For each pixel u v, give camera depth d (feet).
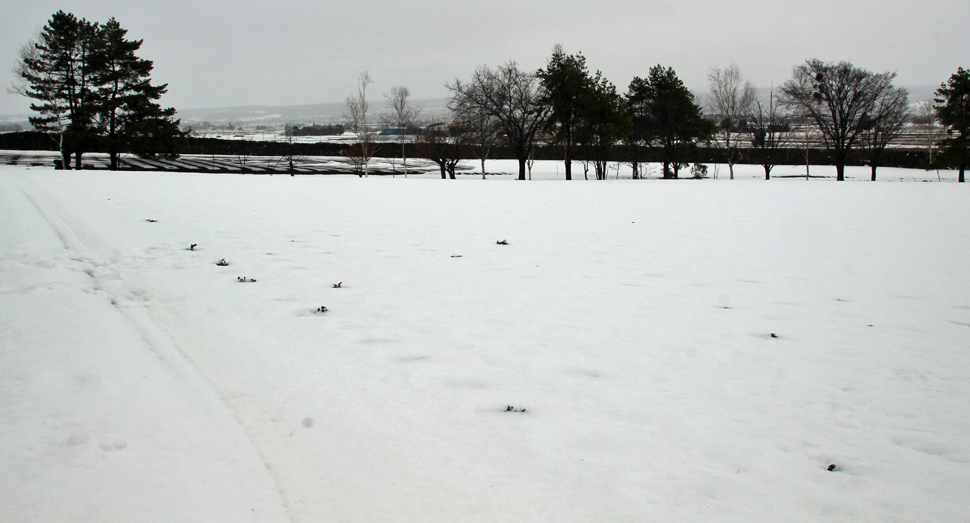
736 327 21.34
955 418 13.94
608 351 18.44
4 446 11.21
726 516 9.89
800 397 15.10
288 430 12.74
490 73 163.43
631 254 36.63
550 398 14.70
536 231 46.24
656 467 11.47
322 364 16.62
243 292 24.39
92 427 12.21
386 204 63.46
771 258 35.53
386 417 13.41
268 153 257.14
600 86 160.56
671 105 170.50
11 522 9.02
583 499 10.34
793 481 11.07
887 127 180.75
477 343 18.95
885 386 15.92
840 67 169.99
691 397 14.97
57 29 159.33
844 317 22.86
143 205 51.67
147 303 22.57
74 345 17.03
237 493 10.37
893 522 9.81
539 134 174.29
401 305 23.47
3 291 22.66
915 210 61.67
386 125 266.77
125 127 167.94
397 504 10.16
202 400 14.06
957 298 25.93
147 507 9.73
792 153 254.27
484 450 12.01
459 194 79.41
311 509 10.01
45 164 177.58
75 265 27.55
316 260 31.96
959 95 173.47
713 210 62.54
